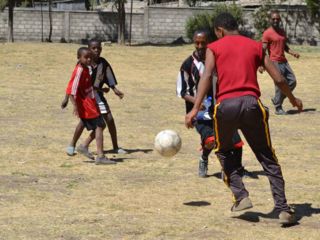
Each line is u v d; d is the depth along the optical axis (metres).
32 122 39.00
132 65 74.38
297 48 90.06
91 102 27.33
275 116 43.28
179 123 39.53
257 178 25.03
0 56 75.50
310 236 17.39
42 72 67.19
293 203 21.09
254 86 17.80
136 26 106.31
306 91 56.28
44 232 17.59
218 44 17.98
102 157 27.34
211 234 17.50
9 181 24.02
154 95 53.28
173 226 18.19
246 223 18.64
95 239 17.00
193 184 23.78
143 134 35.50
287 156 29.75
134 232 17.62
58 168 26.58
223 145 18.23
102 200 21.28
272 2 105.81
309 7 102.25
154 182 24.09
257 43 18.14
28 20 106.56
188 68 23.77
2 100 48.34
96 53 28.83
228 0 119.50
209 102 23.75
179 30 105.69
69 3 132.50
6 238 17.02
